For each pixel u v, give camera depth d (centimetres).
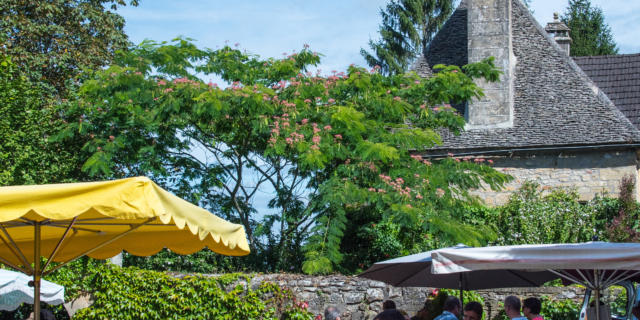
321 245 1245
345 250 1466
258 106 1270
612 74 1994
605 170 1608
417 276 884
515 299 714
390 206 1241
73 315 1165
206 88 1289
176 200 482
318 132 1283
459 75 1406
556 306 1149
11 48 1786
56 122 1386
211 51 1475
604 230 1473
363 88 1355
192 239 655
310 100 1350
